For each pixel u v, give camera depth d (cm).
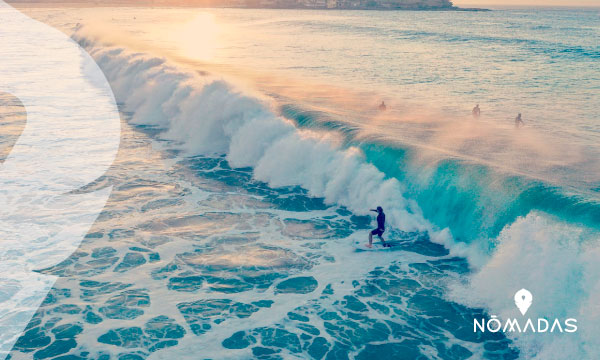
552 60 5022
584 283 888
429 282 1082
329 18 17938
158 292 1034
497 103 2808
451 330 913
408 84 3519
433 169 1398
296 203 1559
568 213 1016
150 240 1278
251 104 2156
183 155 2050
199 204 1533
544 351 835
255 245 1264
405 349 862
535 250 997
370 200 1480
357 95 2977
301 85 3325
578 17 18275
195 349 852
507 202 1166
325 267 1152
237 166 1916
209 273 1119
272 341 879
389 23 13725
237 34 9325
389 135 1750
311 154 1733
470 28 10969
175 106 2573
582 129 2123
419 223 1361
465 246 1218
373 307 989
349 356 843
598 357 785
